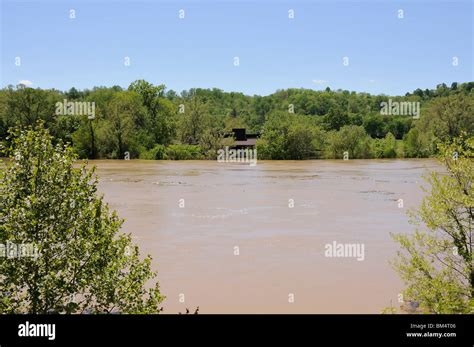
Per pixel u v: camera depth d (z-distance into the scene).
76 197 6.16
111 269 6.27
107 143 69.38
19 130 6.16
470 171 7.60
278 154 72.06
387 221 18.66
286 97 149.62
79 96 117.75
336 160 69.19
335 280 11.14
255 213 20.42
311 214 20.31
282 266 12.27
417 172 44.75
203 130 79.00
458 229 7.66
